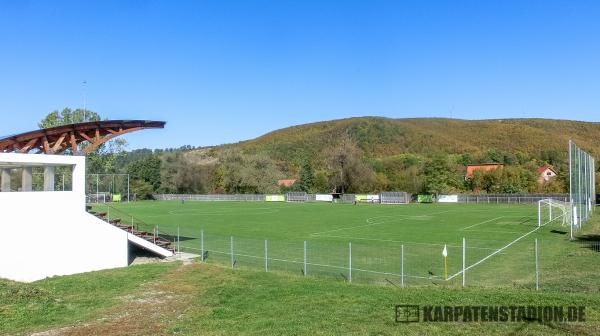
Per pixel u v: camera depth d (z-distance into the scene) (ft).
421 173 326.24
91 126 91.61
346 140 371.56
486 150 531.50
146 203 301.63
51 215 79.36
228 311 51.93
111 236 85.81
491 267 76.38
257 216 196.34
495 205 261.65
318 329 42.93
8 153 74.54
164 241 98.32
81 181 83.41
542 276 67.00
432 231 134.41
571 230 110.42
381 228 144.66
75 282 70.64
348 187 345.10
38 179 187.01
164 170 375.66
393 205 272.92
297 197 332.19
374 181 342.03
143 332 45.37
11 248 74.74
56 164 83.25
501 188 307.17
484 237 118.32
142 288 66.28
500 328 41.09
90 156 281.74
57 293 63.72
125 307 56.13
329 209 240.94
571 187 114.01
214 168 387.14
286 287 62.39
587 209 156.46
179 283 68.59
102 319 50.93
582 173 143.33
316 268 77.66
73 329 46.98
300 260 86.38
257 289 62.18
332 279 68.44
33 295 60.34
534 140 557.74
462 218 178.50
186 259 90.02
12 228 75.00
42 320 50.60
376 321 44.88
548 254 87.92
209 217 191.52
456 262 81.82
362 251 96.22
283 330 43.09
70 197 81.66
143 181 356.38
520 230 133.28
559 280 63.46
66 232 80.74
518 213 200.75
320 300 54.24
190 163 382.01
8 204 74.74
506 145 560.61
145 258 94.12
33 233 77.15
